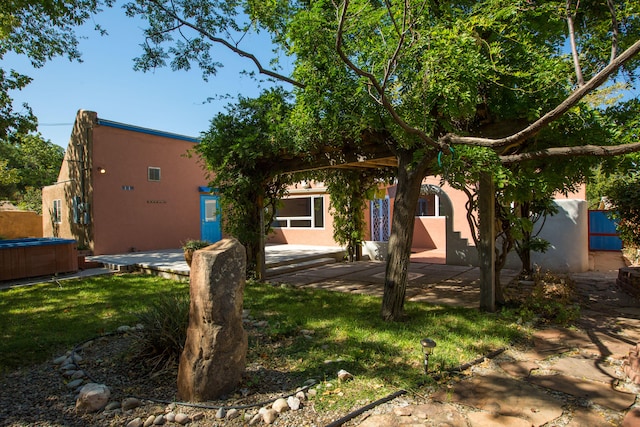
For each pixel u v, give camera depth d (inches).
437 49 159.3
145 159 524.4
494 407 115.0
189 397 119.0
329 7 193.0
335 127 215.9
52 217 565.0
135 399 117.4
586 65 196.9
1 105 376.5
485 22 160.4
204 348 119.6
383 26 183.2
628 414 110.4
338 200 463.5
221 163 314.3
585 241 381.1
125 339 177.2
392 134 190.4
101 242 475.8
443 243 570.3
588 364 147.9
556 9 172.1
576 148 116.6
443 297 262.7
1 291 290.2
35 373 142.8
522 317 205.2
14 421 108.7
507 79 176.9
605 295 273.6
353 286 306.5
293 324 194.7
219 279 121.7
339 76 195.9
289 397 119.4
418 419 108.3
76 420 109.4
